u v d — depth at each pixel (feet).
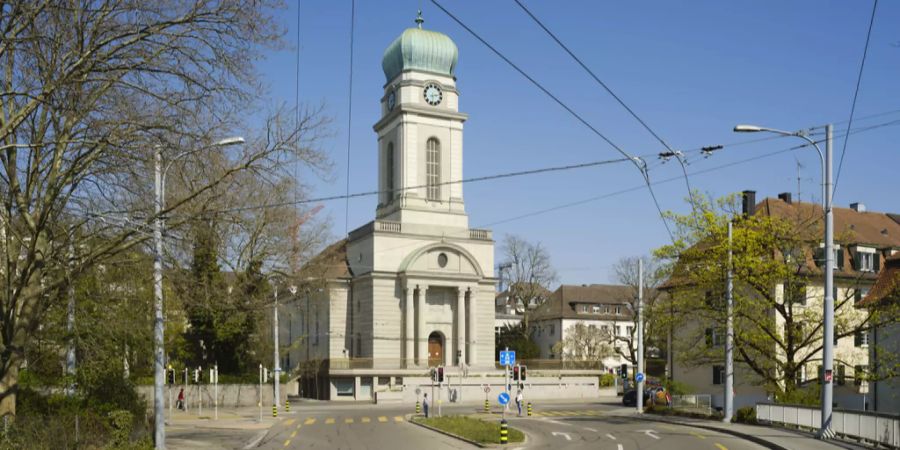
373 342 261.65
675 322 134.62
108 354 101.14
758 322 127.44
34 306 86.12
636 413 174.50
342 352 275.80
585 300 382.01
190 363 205.36
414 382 239.30
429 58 279.08
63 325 99.86
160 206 87.40
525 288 317.42
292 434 126.62
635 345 304.30
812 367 153.79
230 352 208.03
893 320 120.47
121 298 102.17
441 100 279.90
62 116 79.05
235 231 117.91
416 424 146.82
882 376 120.88
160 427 91.61
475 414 181.47
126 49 77.97
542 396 257.75
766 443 93.56
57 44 73.36
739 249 125.90
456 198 277.44
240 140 84.02
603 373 281.95
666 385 206.69
